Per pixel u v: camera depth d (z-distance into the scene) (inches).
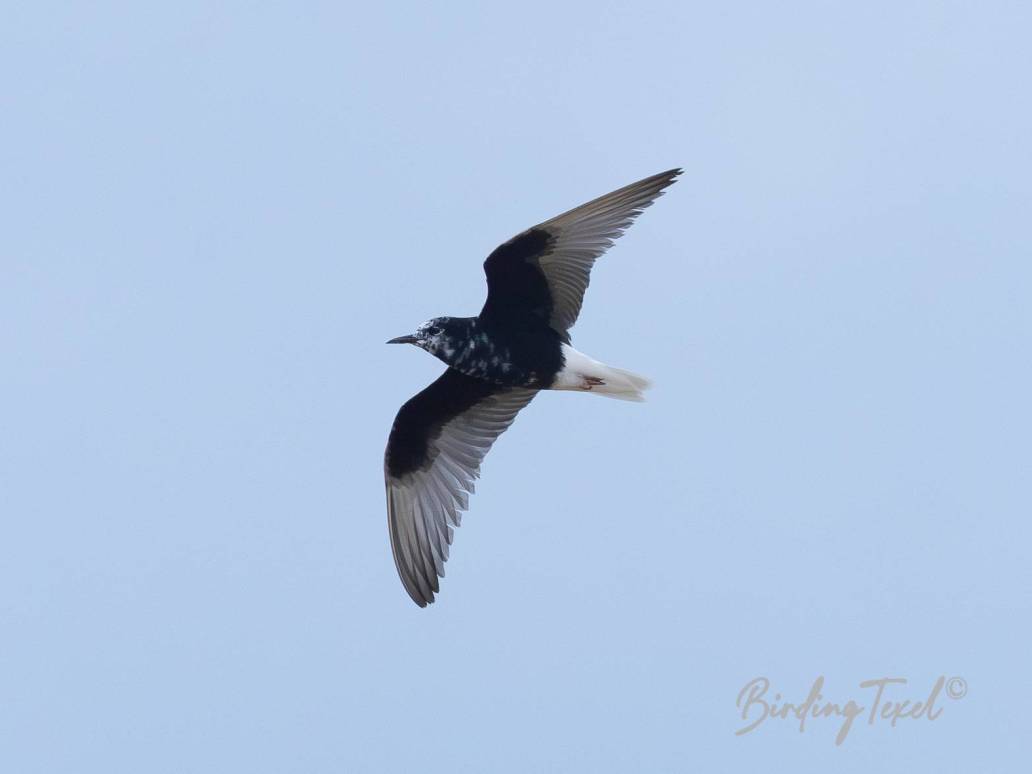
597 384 677.9
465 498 719.7
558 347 674.8
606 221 653.9
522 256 662.5
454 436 724.0
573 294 670.5
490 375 678.5
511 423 722.2
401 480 723.4
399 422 717.9
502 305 676.1
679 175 646.5
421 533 723.4
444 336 673.6
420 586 723.4
